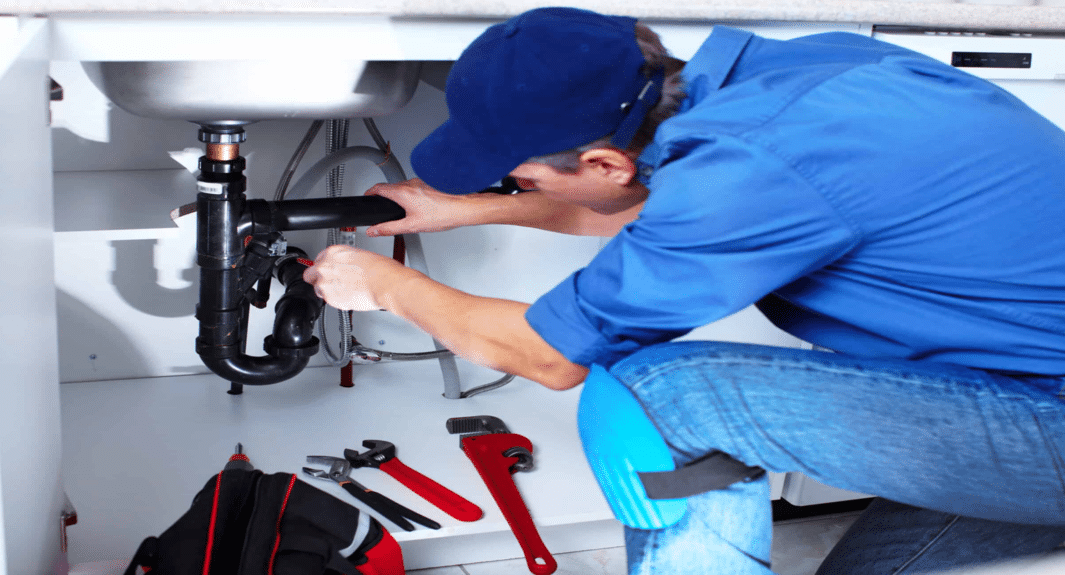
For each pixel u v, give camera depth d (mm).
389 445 1455
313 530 1087
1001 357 866
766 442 863
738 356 894
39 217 884
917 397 849
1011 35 1373
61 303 1593
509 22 827
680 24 1173
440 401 1687
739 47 860
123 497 1315
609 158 836
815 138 749
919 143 762
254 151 1575
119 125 1499
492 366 972
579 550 1479
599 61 774
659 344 928
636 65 793
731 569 879
